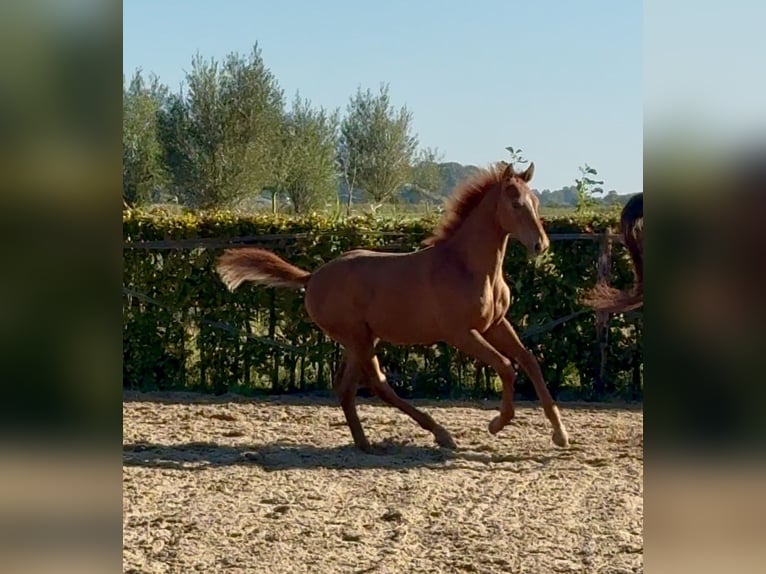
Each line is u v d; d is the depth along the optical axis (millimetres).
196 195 36344
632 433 8773
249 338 11547
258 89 36312
